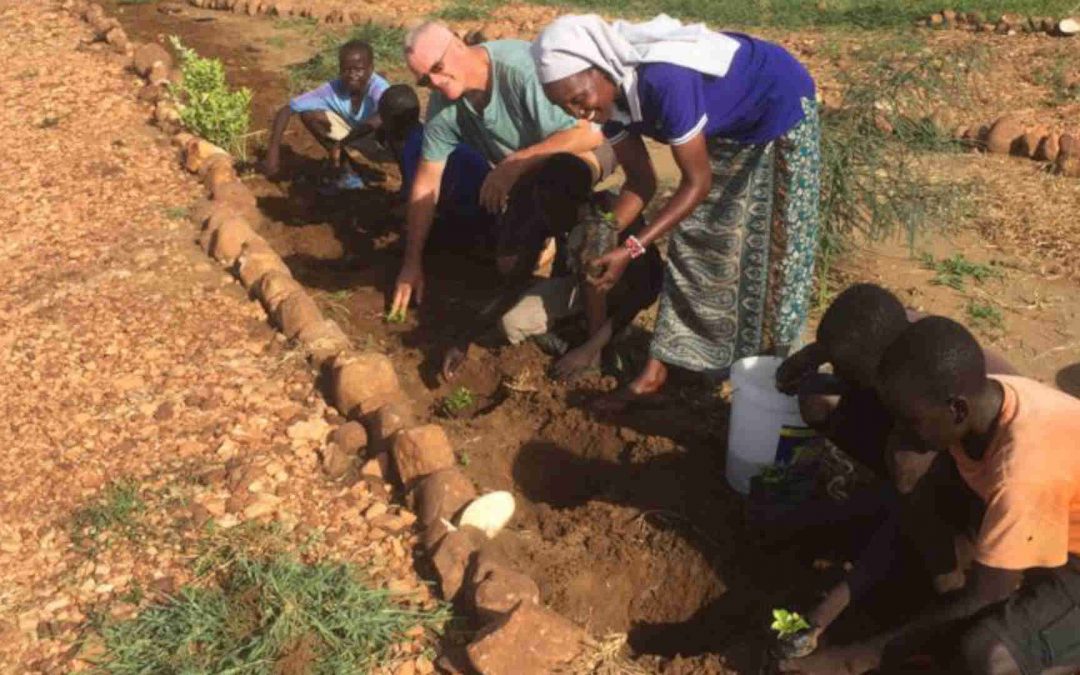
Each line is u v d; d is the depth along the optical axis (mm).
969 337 3016
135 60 8602
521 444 4734
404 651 3504
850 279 5879
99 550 3867
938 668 3514
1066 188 6855
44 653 3494
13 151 7102
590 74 3936
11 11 10195
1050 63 8930
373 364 4582
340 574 3707
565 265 5477
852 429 3982
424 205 5668
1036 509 2982
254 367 4883
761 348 4680
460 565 3703
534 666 3352
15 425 4496
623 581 3926
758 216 4434
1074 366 5141
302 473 4230
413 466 4109
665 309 4770
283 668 3400
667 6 11445
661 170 7293
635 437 4656
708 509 4227
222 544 3869
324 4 11312
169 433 4445
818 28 10688
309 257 6371
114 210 6301
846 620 3703
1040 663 3166
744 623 3750
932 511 3477
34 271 5656
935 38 9914
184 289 5480
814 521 3928
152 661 3449
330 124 7188
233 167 7051
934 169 7020
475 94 5227
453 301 5902
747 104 4195
